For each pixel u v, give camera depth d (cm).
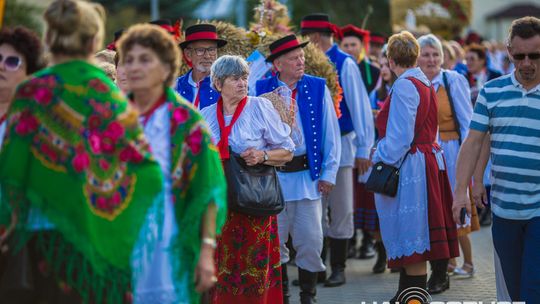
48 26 779
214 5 5997
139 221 771
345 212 1612
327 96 1424
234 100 1179
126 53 816
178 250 802
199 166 810
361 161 1695
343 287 1596
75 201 755
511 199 1062
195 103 1377
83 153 755
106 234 762
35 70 920
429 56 1568
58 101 759
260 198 1134
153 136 814
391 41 1359
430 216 1326
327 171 1392
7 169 757
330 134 1410
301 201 1361
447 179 1369
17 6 4338
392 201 1338
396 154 1320
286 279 1394
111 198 762
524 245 1064
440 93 1580
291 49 1407
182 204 816
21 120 760
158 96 830
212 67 1191
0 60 901
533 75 1038
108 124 758
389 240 1344
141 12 6462
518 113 1053
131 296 786
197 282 807
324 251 1627
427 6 2786
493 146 1084
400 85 1323
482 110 1088
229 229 1153
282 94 1288
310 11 5431
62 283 764
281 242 1371
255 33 1647
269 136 1170
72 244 763
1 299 762
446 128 1578
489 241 2120
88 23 774
